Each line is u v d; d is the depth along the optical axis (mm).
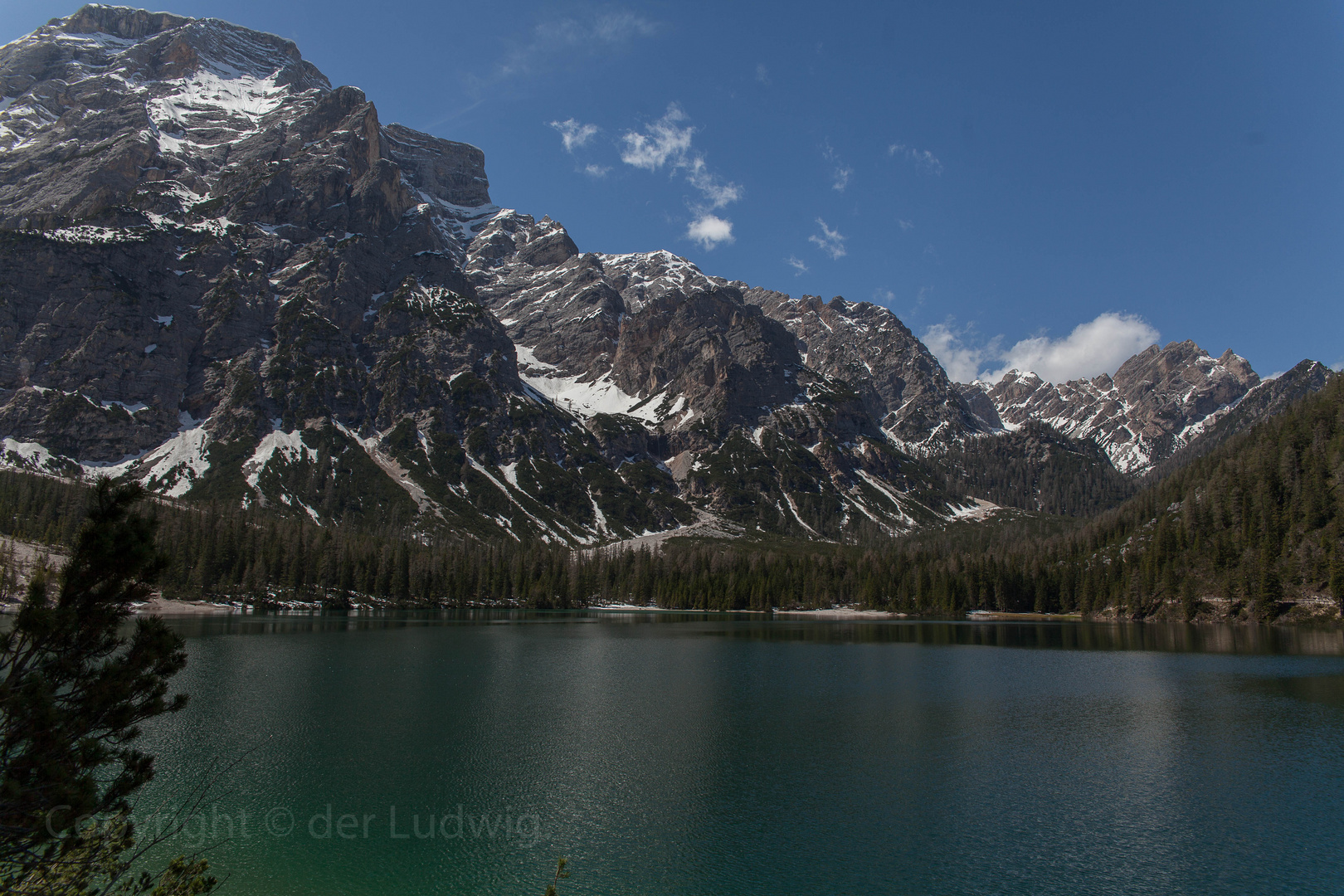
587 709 77250
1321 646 135500
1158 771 57594
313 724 67938
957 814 48375
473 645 132750
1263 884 39344
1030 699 84562
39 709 16812
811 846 43344
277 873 38531
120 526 18500
